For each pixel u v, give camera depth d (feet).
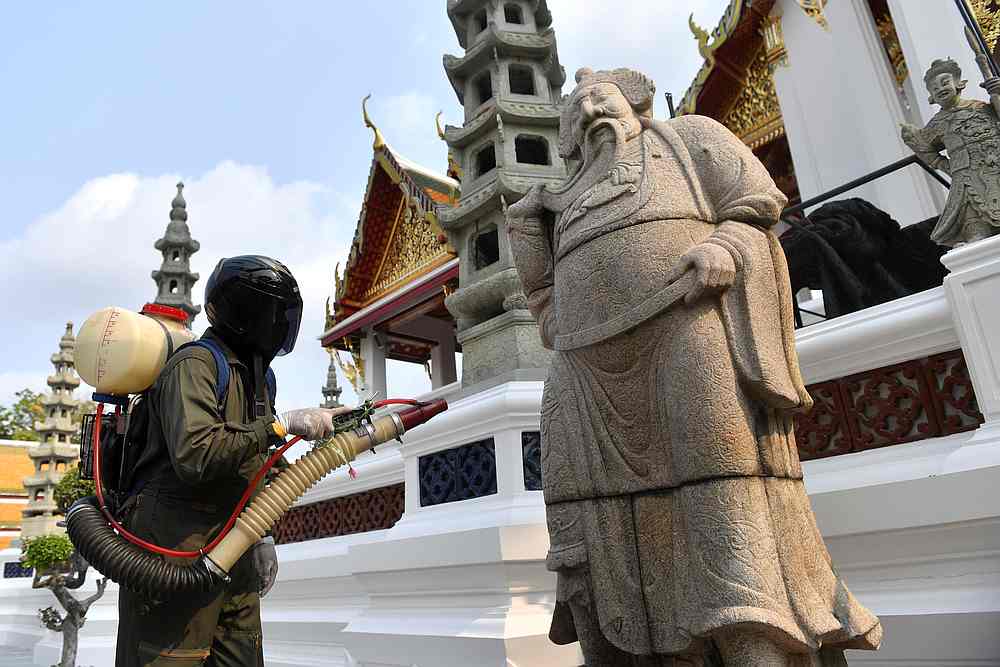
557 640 9.19
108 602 35.78
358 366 38.34
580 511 8.65
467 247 18.92
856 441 12.17
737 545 7.25
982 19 25.36
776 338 8.13
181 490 7.73
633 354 8.39
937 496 9.60
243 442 7.37
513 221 10.32
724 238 8.17
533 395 15.11
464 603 13.66
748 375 7.72
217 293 8.36
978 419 10.89
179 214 45.75
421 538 14.40
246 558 8.77
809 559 7.70
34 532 60.23
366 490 22.98
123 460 8.10
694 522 7.56
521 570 12.84
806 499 8.22
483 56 19.90
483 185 18.39
